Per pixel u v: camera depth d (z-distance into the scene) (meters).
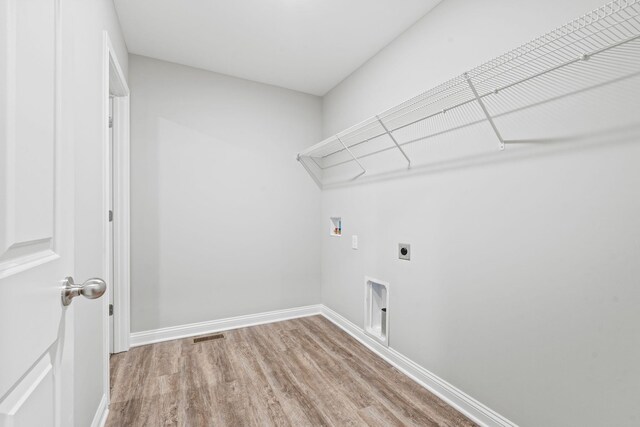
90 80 1.32
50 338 0.66
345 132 2.22
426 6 1.88
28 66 0.58
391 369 2.10
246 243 2.91
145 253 2.48
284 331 2.77
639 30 1.03
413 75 2.05
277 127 3.05
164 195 2.55
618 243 1.08
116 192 2.28
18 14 0.54
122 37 2.17
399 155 2.16
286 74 2.82
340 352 2.35
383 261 2.32
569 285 1.22
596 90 1.14
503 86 1.43
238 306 2.88
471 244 1.63
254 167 2.94
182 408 1.65
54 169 0.71
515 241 1.41
